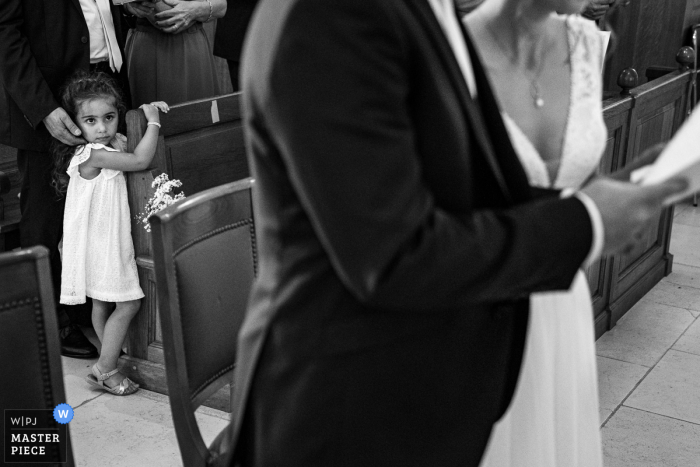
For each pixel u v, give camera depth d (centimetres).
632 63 606
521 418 148
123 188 313
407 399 106
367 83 88
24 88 311
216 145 331
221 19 404
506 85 151
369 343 102
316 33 88
